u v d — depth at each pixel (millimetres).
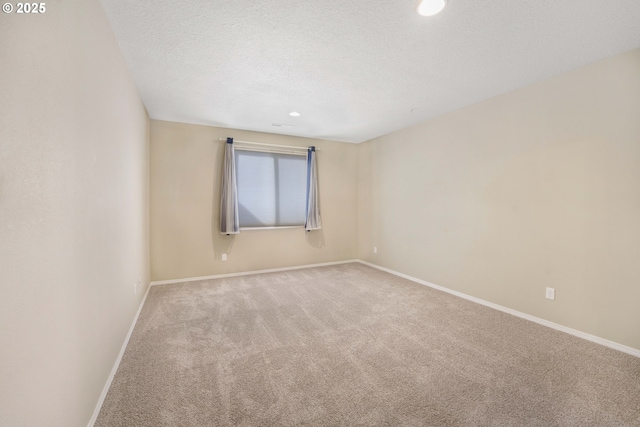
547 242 2697
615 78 2266
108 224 1805
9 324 805
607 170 2316
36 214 947
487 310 3090
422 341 2389
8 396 798
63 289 1148
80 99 1330
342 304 3266
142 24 1858
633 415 1542
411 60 2350
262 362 2070
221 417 1528
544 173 2715
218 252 4383
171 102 3291
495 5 1677
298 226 5020
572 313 2527
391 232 4730
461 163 3527
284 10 1724
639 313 2162
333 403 1643
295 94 3076
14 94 830
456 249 3604
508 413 1562
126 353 2180
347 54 2252
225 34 1978
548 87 2680
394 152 4652
